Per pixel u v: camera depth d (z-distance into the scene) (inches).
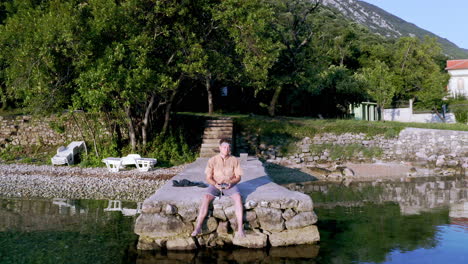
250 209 265.0
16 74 605.6
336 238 279.4
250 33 647.1
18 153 788.0
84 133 800.9
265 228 263.0
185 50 647.8
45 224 316.2
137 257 237.9
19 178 577.3
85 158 719.7
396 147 919.7
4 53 618.5
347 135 916.0
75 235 284.8
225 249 254.4
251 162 520.7
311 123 957.8
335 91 1371.8
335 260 231.3
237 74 731.4
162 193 284.5
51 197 451.2
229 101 1386.6
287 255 241.3
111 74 575.8
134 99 638.5
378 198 470.3
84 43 582.9
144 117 732.7
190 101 1293.1
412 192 524.1
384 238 279.7
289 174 733.3
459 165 854.5
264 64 671.1
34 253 243.0
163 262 228.8
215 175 267.0
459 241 271.3
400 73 1697.8
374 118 1553.9
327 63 1203.9
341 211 382.9
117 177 599.2
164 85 604.1
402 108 1563.7
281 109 1422.2
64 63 624.4
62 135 813.9
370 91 1252.5
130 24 612.7
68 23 557.6
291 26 1098.1
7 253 242.1
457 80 2140.7
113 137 759.7
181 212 259.8
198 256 240.2
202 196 274.2
